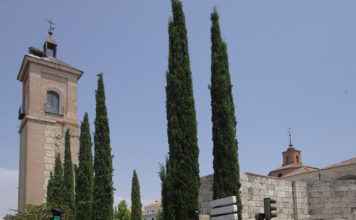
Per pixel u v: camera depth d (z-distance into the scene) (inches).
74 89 2417.6
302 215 1339.8
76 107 2397.9
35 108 2262.6
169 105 968.3
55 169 1900.8
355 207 1315.2
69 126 2325.3
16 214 1900.8
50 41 2497.5
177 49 1002.1
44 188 2160.4
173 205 904.9
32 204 1956.2
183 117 954.7
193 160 934.4
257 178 1277.1
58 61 2432.3
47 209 1748.3
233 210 605.6
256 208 1248.2
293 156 3171.8
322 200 1349.7
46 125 2260.1
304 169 2615.7
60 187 1844.2
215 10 1042.1
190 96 979.3
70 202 1813.5
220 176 930.1
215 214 636.7
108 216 1341.0
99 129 1425.9
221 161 938.7
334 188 1346.0
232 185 924.0
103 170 1382.9
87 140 1679.4
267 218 635.5
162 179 1184.2
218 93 979.3
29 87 2281.0
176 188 910.4
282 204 1310.3
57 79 2378.2
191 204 902.4
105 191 1362.0
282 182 1331.2
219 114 968.3
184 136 941.8
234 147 952.9
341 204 1330.0
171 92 973.2
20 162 2326.5
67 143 1937.7
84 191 1581.0
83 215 1537.9
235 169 940.0
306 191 1370.6
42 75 2335.1
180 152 930.1
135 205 2271.2
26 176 2137.1
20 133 2395.4
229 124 960.9
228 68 1012.5
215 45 1016.2
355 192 1325.0
